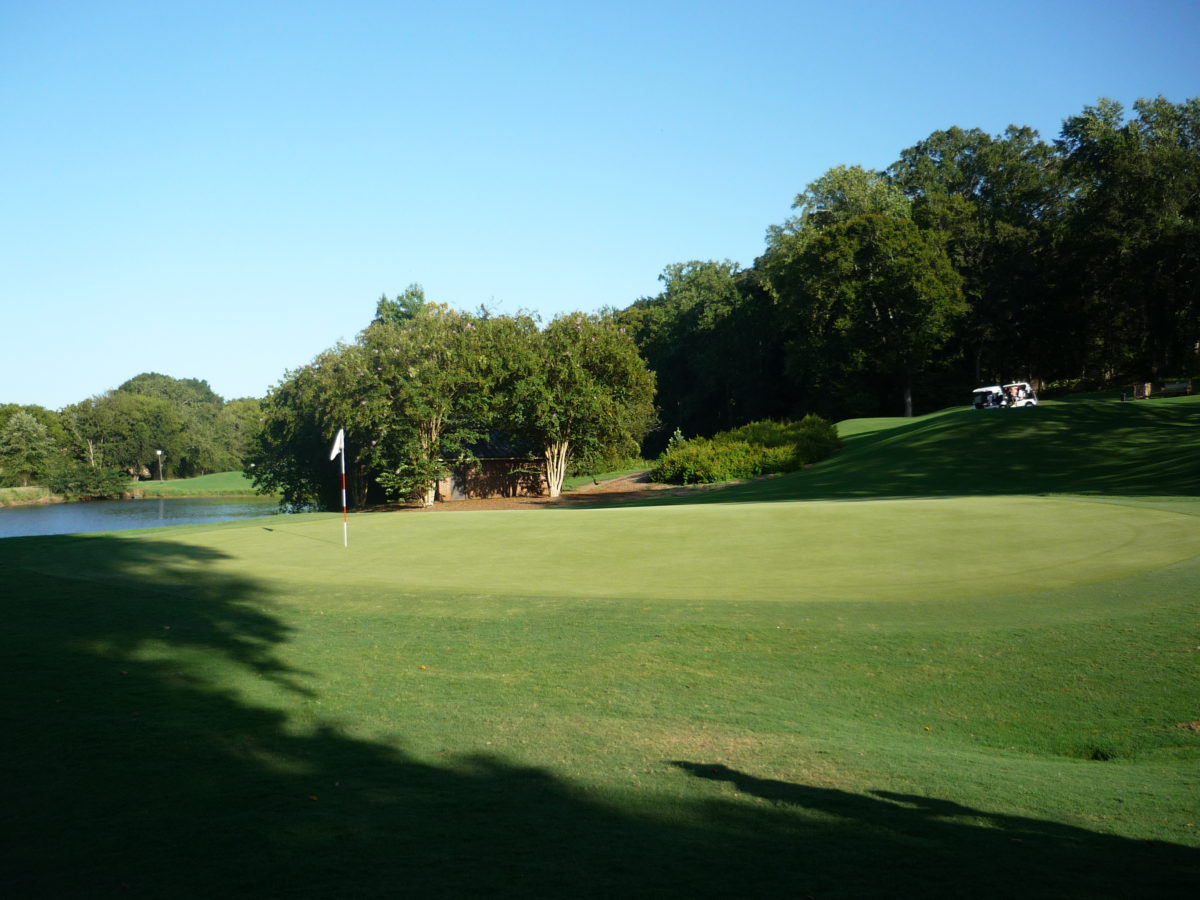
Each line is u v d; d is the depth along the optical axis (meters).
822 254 68.62
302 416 41.97
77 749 6.61
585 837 5.01
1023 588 11.79
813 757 6.93
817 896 4.16
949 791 6.14
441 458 39.88
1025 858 4.73
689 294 97.44
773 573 13.27
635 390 41.78
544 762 6.64
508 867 4.52
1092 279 69.56
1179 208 66.88
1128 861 4.72
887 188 75.00
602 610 11.28
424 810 5.47
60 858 4.66
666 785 6.11
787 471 44.41
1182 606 10.68
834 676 9.20
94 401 104.19
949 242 74.00
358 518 22.12
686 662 9.50
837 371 73.69
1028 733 8.15
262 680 8.76
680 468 45.38
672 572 13.60
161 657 9.40
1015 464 36.66
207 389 185.50
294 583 13.23
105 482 82.44
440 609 11.53
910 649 9.79
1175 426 39.56
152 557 15.49
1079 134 69.75
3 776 6.04
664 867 4.54
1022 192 75.56
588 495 41.81
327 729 7.32
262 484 47.56
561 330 40.50
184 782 5.95
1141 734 7.99
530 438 41.31
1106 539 14.76
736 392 87.88
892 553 14.35
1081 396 63.34
